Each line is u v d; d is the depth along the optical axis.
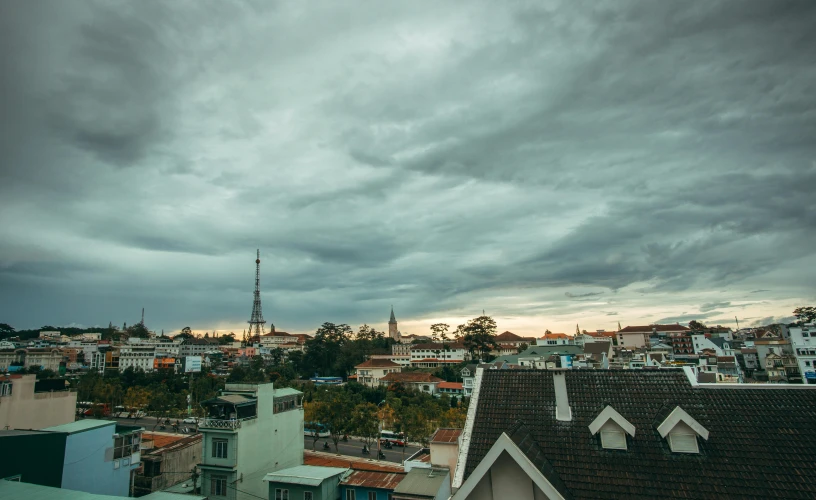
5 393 43.78
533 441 17.58
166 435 74.19
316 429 79.88
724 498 14.69
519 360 132.12
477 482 15.40
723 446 16.36
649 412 18.36
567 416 18.69
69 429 33.66
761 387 18.48
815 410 17.06
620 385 19.98
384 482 39.84
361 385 132.00
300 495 38.66
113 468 36.00
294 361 194.00
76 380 142.00
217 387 130.12
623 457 16.64
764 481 14.95
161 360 197.00
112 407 112.56
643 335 184.25
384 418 86.12
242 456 44.84
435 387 137.50
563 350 140.62
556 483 15.30
